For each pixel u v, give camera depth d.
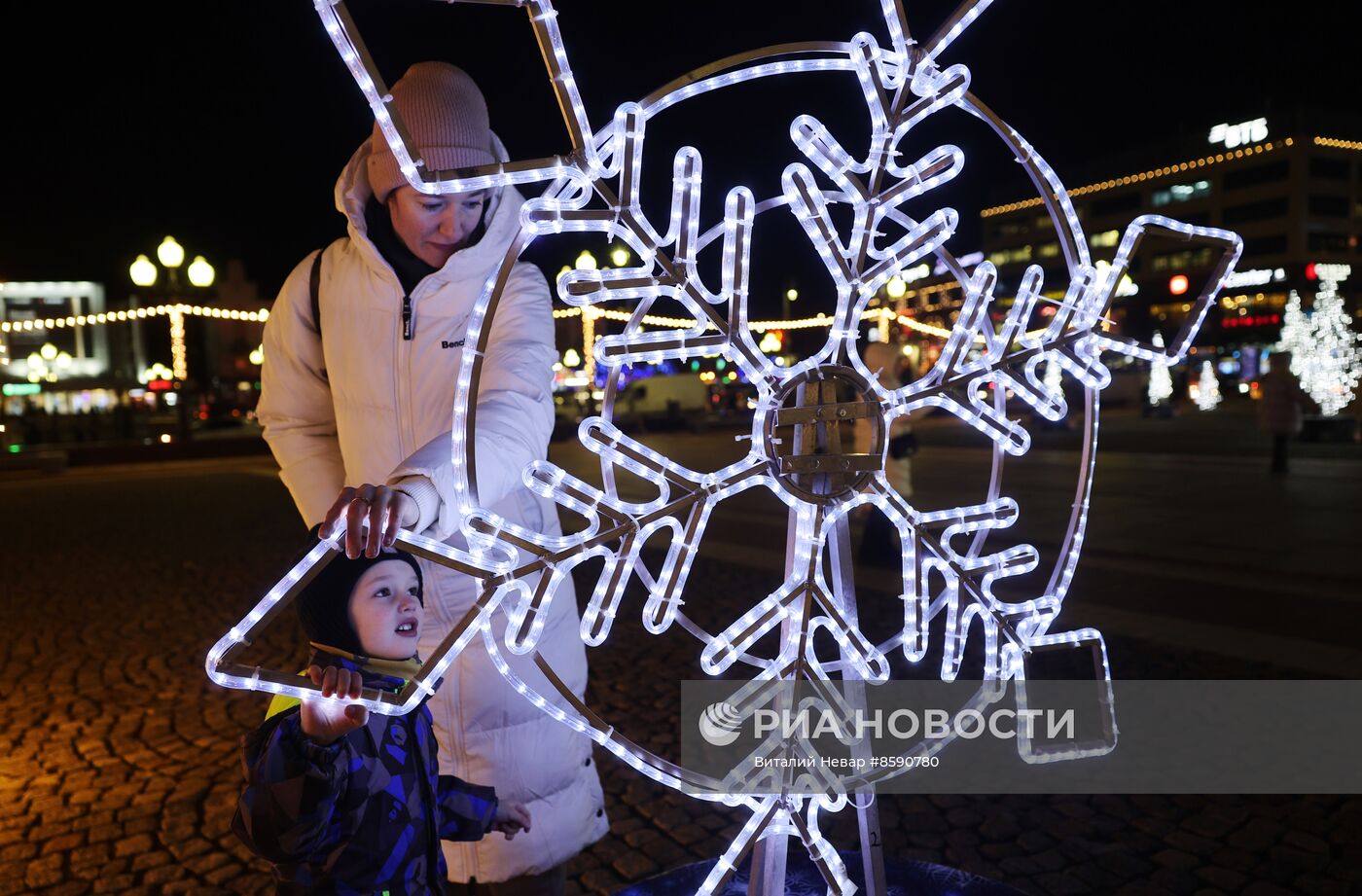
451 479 1.25
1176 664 4.46
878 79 1.32
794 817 1.45
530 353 1.66
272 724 1.39
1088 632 1.65
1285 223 53.62
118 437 25.52
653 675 4.61
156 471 17.80
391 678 1.53
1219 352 40.19
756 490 10.99
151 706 4.36
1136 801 3.19
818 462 1.40
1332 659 4.45
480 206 1.73
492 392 1.54
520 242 1.20
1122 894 2.68
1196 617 5.23
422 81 1.67
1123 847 2.91
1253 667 4.38
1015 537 7.67
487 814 1.75
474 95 1.72
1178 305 43.50
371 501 1.13
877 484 1.45
